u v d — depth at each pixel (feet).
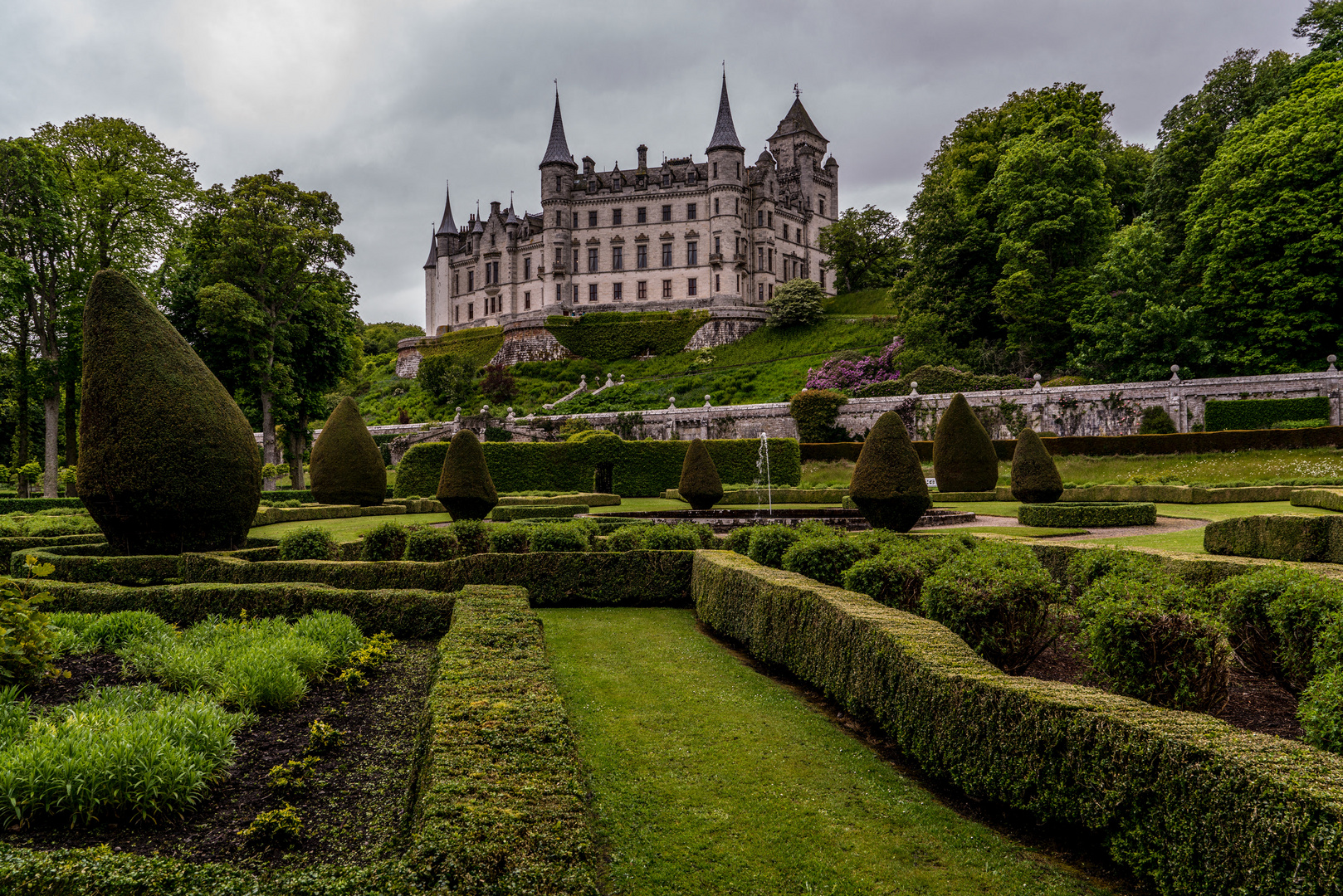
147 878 9.23
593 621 33.86
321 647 23.24
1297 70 128.98
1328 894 9.30
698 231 279.08
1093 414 123.75
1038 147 142.10
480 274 316.40
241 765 16.49
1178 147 143.54
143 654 22.24
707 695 23.15
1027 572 23.34
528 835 10.30
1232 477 100.42
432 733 13.74
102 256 103.50
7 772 13.34
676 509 76.18
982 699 15.26
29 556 36.22
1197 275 131.75
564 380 240.94
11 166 90.07
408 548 40.04
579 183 292.61
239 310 106.63
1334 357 108.47
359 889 9.13
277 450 160.35
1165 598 20.45
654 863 13.70
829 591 24.07
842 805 15.98
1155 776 11.97
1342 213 108.88
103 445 37.60
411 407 232.94
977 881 13.20
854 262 282.15
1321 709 14.94
